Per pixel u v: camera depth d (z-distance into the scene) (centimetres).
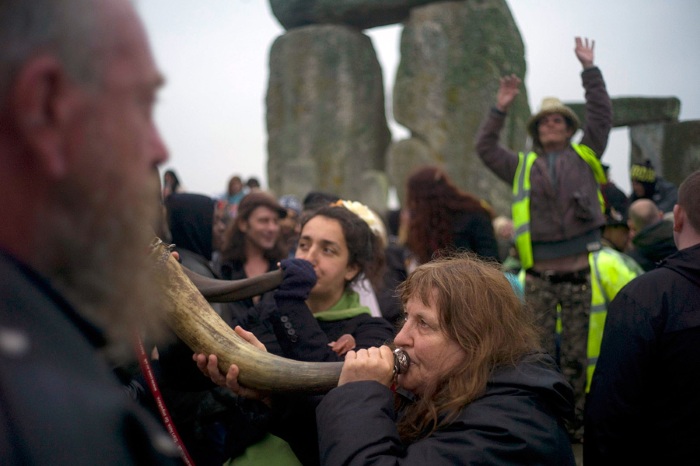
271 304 252
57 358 57
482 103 1220
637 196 518
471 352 165
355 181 1348
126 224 62
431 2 1300
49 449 53
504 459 151
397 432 159
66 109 58
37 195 58
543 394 163
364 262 264
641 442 237
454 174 1224
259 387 163
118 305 64
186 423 261
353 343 232
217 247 488
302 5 1413
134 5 62
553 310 402
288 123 1401
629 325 233
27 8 56
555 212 405
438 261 185
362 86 1384
